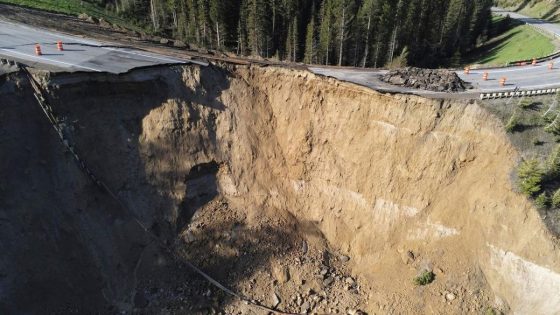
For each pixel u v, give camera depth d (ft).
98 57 100.48
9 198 80.38
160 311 86.48
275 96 106.83
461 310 81.71
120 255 89.51
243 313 87.45
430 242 90.43
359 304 89.04
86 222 87.25
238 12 175.22
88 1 188.03
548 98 95.55
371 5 155.33
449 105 90.94
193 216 97.50
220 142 102.83
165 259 92.07
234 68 107.14
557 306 75.97
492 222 84.94
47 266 82.48
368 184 97.60
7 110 81.61
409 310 84.48
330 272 94.58
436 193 91.66
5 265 78.64
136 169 94.48
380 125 96.32
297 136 103.86
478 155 88.84
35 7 149.48
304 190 103.71
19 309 79.00
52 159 85.56
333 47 161.07
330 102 101.40
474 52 199.31
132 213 92.73
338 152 100.89
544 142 87.51
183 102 99.96
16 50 97.04
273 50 176.55
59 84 85.51
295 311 88.53
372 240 96.17
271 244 96.32
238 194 101.30
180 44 128.26
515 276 81.10
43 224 82.94
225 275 91.81
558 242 78.28
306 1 175.73
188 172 98.68
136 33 140.05
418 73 103.71
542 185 83.20
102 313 85.05
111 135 92.32
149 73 96.84
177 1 184.75
